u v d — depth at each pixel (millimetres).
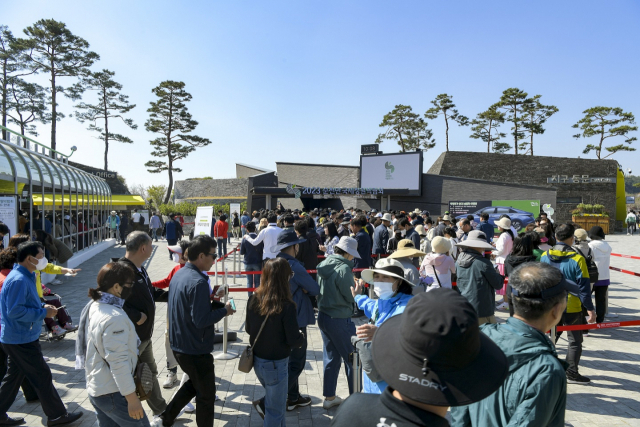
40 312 4078
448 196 32625
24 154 12445
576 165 36312
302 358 4703
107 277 3117
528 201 27594
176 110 52312
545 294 2086
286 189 29328
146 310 4117
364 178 35188
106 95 47844
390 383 1348
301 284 4598
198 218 9945
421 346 1312
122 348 3008
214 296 4457
